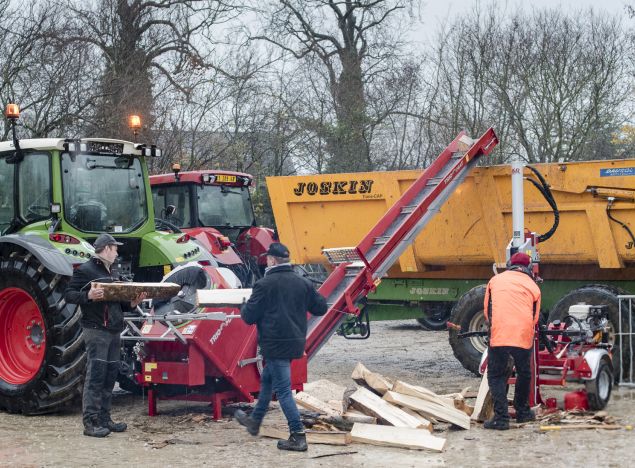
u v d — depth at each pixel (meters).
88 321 6.65
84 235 8.18
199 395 7.32
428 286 10.77
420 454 5.93
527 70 20.78
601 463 5.55
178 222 12.38
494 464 5.58
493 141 10.12
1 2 15.40
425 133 23.69
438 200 9.36
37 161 8.20
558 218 9.30
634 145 22.20
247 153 21.42
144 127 17.36
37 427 7.09
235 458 5.85
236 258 11.43
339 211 10.94
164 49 19.62
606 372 7.68
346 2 25.38
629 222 9.24
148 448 6.20
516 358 6.82
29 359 8.00
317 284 11.44
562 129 20.83
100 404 6.75
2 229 8.41
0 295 7.96
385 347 12.67
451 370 10.27
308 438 6.33
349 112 23.42
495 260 10.02
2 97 15.43
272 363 6.10
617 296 8.96
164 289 6.74
